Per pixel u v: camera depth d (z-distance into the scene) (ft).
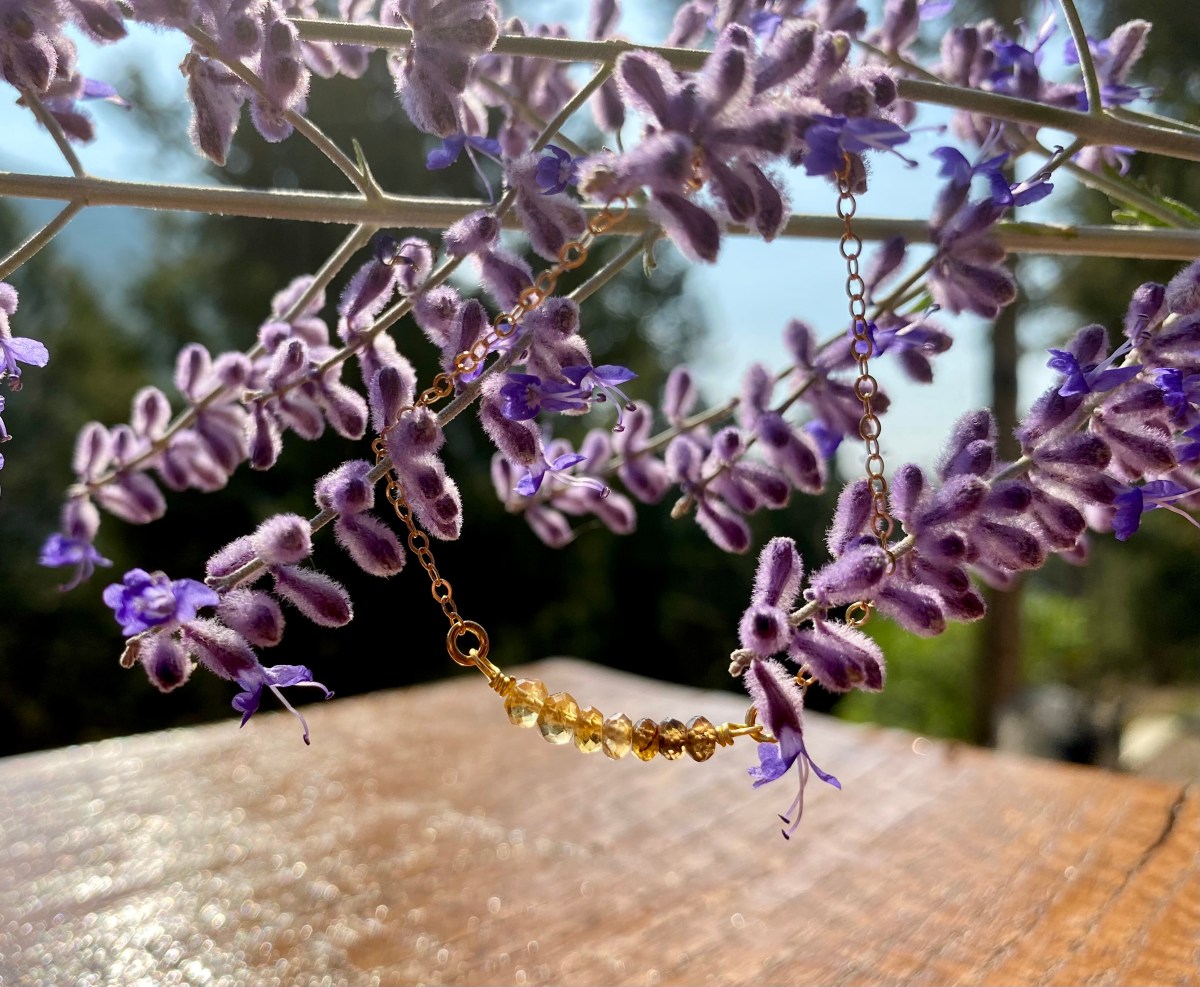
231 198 0.34
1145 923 0.40
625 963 0.38
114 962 0.39
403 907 0.43
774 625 0.23
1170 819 0.49
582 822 0.51
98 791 0.55
